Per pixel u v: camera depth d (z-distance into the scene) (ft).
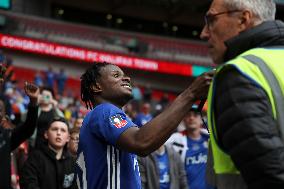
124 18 116.98
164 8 115.55
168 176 16.74
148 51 102.78
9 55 85.92
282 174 4.94
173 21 118.52
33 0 100.42
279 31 5.89
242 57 5.64
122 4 111.75
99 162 8.34
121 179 8.39
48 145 14.90
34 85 13.74
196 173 18.10
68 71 91.50
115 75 9.42
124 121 8.03
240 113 5.19
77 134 16.58
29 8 99.66
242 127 5.14
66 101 66.03
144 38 105.81
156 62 98.99
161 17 117.19
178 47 106.63
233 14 6.04
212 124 5.59
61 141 14.79
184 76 102.22
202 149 18.34
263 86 5.34
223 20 6.10
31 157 14.51
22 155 17.75
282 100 5.40
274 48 5.85
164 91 100.37
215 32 6.19
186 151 18.33
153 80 99.66
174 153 17.25
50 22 95.09
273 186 4.95
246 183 5.24
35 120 13.84
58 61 90.79
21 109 42.57
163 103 67.92
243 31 5.98
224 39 6.12
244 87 5.28
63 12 111.04
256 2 6.01
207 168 6.25
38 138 17.72
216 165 5.68
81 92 9.76
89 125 8.48
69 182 14.39
